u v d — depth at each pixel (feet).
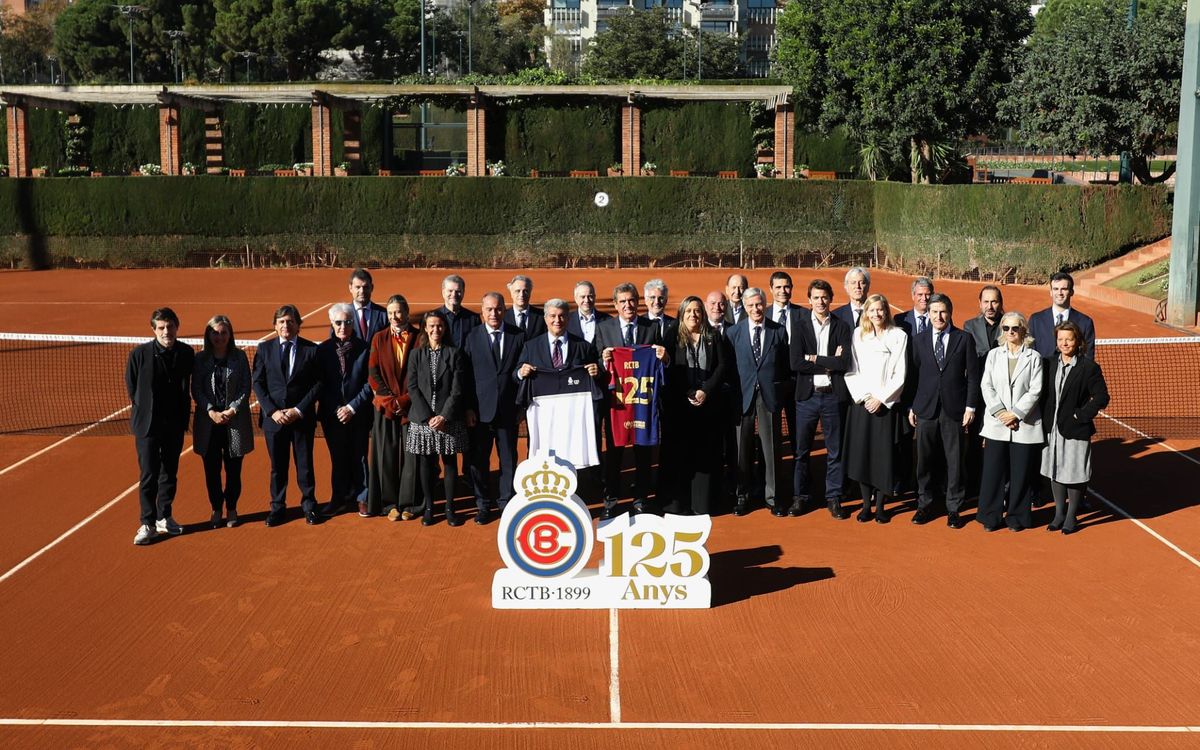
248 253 134.82
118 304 102.47
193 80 291.38
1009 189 109.60
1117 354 69.05
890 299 101.60
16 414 54.90
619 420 37.06
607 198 132.26
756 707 25.14
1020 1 125.18
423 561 34.19
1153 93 107.96
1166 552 34.81
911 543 35.78
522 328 38.40
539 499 30.37
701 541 30.42
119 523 37.91
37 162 182.09
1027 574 33.01
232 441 36.65
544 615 30.25
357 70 306.14
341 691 25.91
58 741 23.77
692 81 237.45
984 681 26.35
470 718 24.67
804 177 154.92
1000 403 36.24
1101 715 24.80
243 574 33.17
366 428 38.37
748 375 37.96
